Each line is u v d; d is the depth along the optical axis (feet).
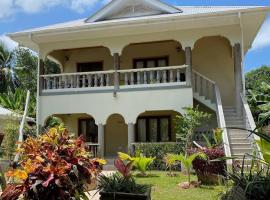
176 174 43.55
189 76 52.65
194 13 50.60
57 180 14.62
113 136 63.67
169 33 54.08
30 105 83.61
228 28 52.21
